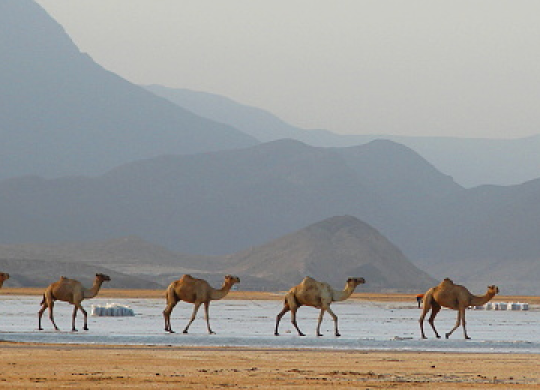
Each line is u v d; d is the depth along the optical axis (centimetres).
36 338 11912
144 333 13075
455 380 8006
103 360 9088
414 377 8175
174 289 13325
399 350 11181
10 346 10600
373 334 14375
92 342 11575
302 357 9844
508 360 9906
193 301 13288
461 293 13112
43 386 7062
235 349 10825
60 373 7956
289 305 13288
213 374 8088
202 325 16362
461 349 11569
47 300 13475
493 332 16088
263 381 7662
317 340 12394
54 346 10706
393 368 8881
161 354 9869
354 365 9106
